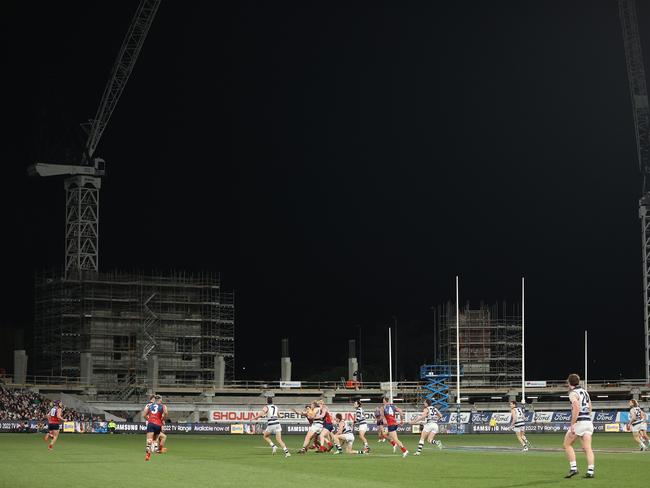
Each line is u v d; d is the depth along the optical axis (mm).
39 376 138500
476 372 157625
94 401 131000
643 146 168000
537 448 61438
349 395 149625
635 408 58719
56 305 152125
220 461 42250
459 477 32344
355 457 47125
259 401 144000
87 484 29172
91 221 156000
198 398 141500
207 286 157625
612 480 30484
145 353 151625
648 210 156250
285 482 30000
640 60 171250
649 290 154250
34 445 62562
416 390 151625
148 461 41938
